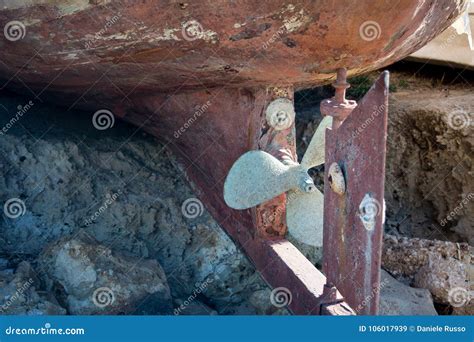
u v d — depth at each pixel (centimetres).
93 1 478
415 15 488
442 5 524
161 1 466
